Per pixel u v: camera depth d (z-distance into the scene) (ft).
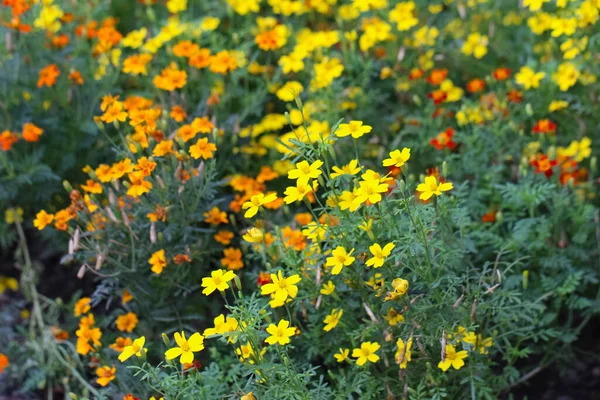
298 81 5.61
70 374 4.91
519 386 4.89
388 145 5.38
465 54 5.61
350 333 4.32
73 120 5.28
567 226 4.94
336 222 4.27
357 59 5.40
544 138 5.14
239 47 5.59
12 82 5.27
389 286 4.21
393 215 4.19
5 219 5.39
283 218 5.04
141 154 4.75
